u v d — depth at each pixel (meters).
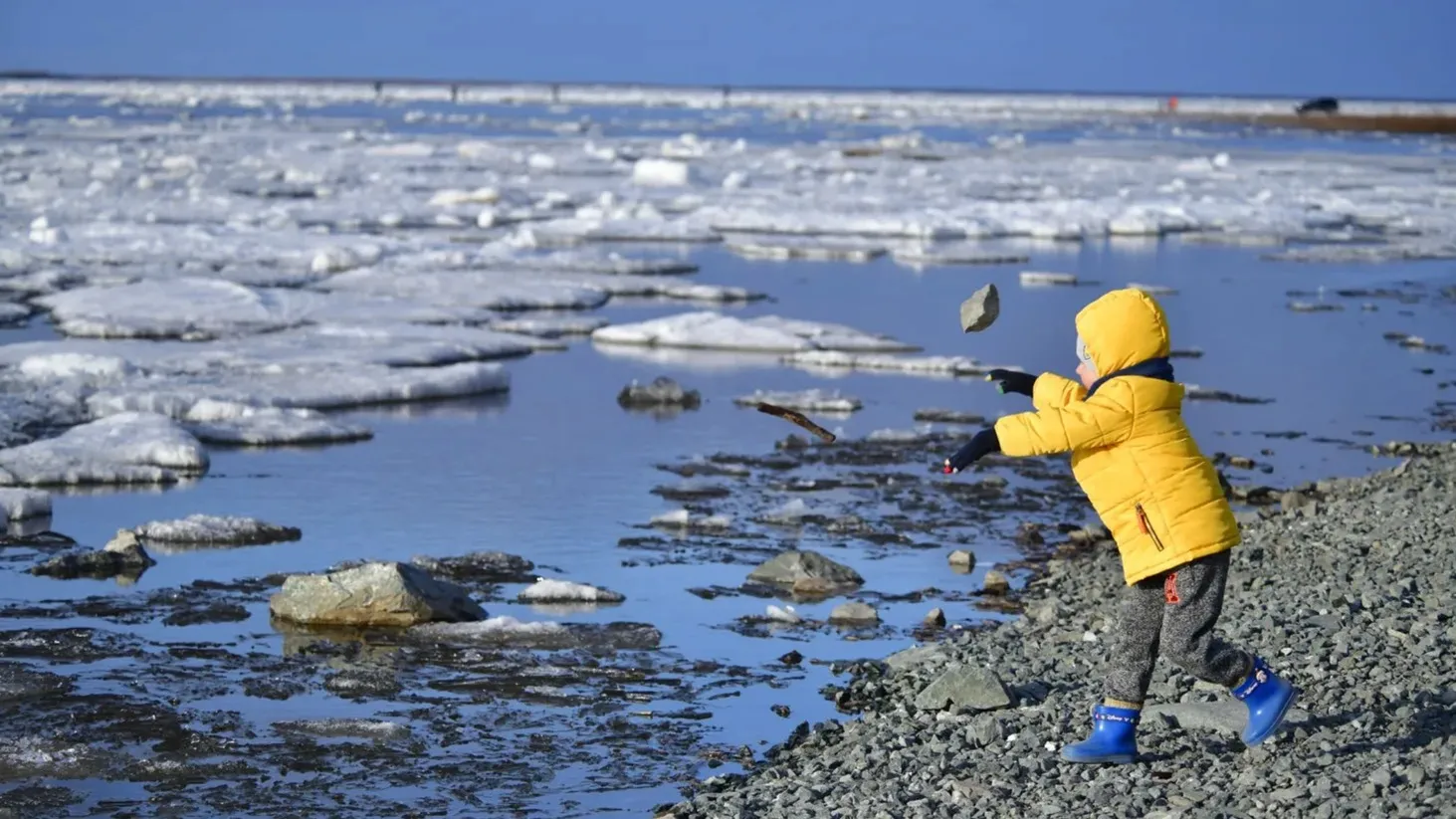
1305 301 26.67
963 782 5.99
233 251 29.42
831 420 15.88
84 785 6.57
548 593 9.62
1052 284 28.41
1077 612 9.12
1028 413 5.84
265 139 76.25
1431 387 18.41
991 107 195.50
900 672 8.00
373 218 38.34
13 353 17.92
